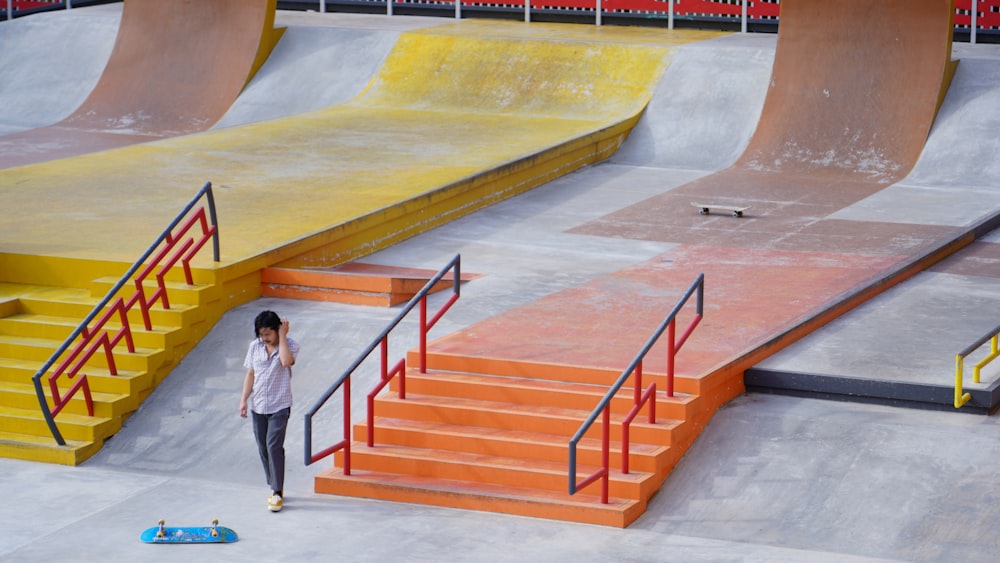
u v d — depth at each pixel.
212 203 19.72
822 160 31.02
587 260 23.16
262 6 37.53
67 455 17.17
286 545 14.34
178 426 17.91
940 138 30.78
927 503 14.77
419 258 23.23
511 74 35.47
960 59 32.81
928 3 31.58
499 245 24.28
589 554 14.07
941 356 17.80
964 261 23.42
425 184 25.81
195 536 14.38
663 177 30.31
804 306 19.86
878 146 30.97
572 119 33.19
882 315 19.97
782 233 25.00
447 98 35.12
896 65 31.83
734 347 17.80
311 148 29.78
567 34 38.09
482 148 29.67
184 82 37.25
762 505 15.11
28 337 19.12
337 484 15.96
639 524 14.95
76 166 27.78
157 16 38.62
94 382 18.14
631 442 15.88
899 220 25.97
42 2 46.00
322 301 20.62
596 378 16.88
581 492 15.34
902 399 16.69
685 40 37.09
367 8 43.62
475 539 14.48
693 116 33.00
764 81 33.53
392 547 14.25
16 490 16.20
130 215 23.39
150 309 19.00
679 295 20.75
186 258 19.39
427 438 16.38
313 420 17.67
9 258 20.50
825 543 14.38
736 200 27.95
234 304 20.19
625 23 40.62
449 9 42.59
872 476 15.27
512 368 17.28
